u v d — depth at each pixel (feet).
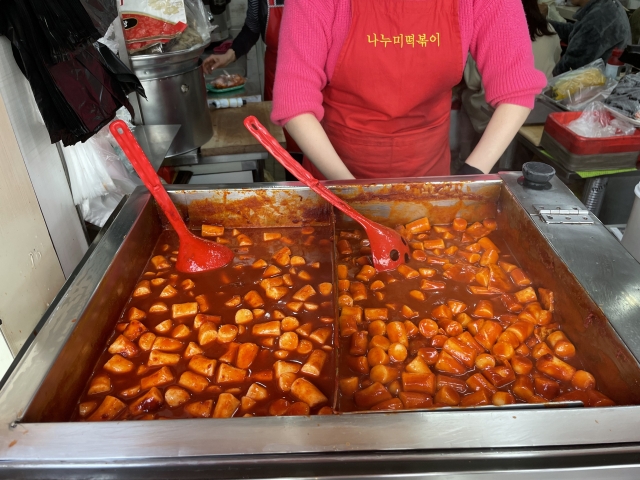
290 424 2.42
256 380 3.36
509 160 10.27
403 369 3.47
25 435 2.42
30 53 3.91
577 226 4.09
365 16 5.26
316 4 5.26
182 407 3.19
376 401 3.18
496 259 4.52
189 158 8.27
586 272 3.55
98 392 3.31
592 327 3.31
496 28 5.43
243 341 3.69
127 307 4.10
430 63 5.49
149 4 6.88
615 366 3.04
